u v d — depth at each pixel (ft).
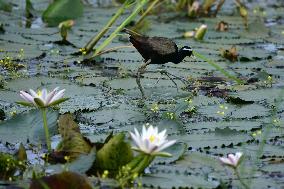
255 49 45.47
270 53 44.57
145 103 33.45
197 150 27.12
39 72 38.52
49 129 28.40
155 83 37.11
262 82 37.83
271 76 39.22
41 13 54.39
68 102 33.04
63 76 37.73
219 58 42.96
